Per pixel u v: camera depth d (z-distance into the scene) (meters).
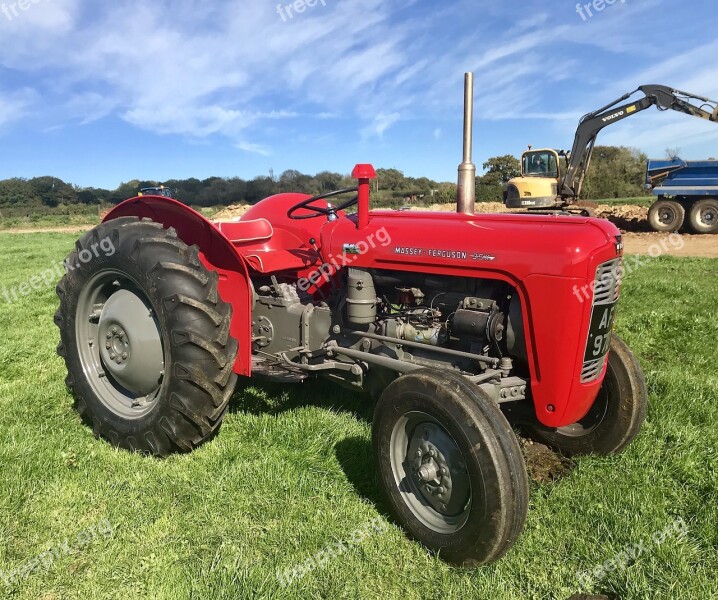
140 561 2.34
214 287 3.09
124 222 3.36
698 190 15.64
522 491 2.15
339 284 3.42
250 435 3.42
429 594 2.17
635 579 2.16
